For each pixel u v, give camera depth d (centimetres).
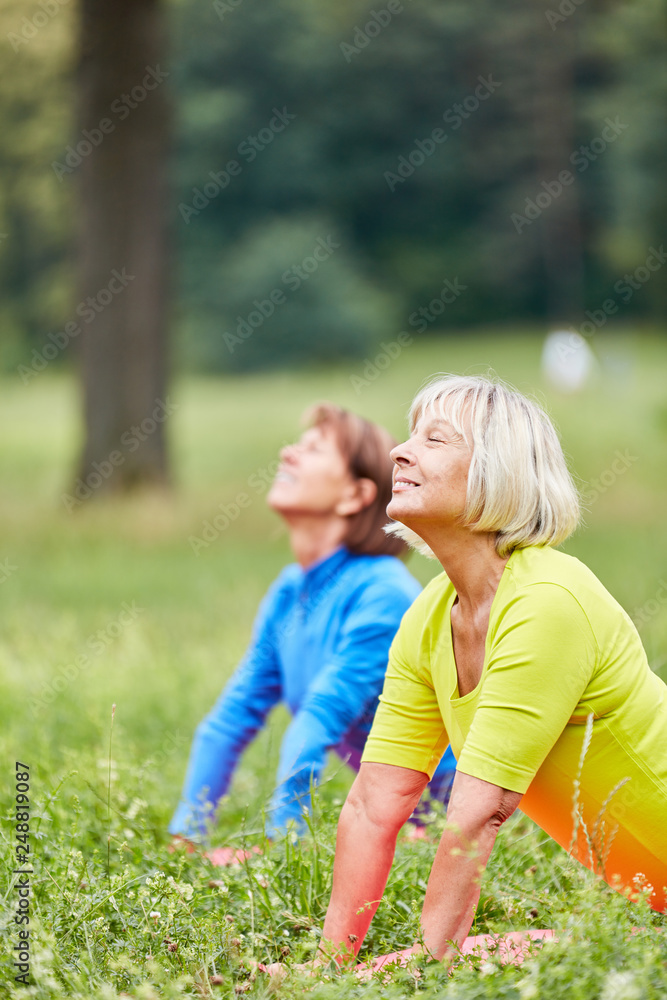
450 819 531
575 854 593
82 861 632
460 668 579
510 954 528
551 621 528
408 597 860
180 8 9725
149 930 568
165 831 831
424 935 534
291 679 924
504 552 557
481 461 545
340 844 610
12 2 4134
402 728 612
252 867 665
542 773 558
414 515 554
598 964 469
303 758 809
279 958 585
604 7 11112
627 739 540
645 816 547
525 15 11444
